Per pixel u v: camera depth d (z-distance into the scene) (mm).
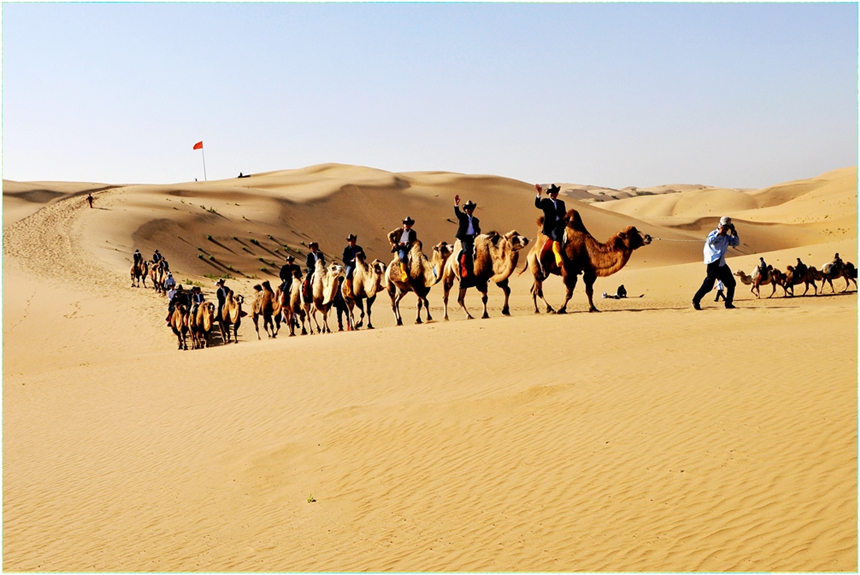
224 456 12398
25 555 9516
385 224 104562
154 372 21312
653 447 8820
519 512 8102
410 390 13727
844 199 163750
